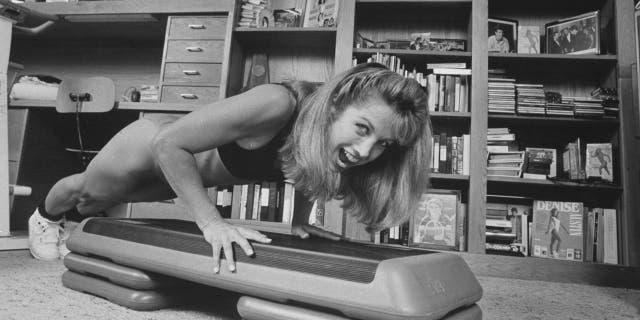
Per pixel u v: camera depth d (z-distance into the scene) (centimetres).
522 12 258
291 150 92
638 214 199
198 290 107
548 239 212
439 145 226
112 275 98
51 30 297
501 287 165
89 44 316
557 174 230
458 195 217
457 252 204
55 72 319
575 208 211
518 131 245
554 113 219
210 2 253
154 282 95
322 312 72
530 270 193
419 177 95
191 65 254
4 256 163
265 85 94
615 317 121
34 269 138
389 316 64
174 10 256
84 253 108
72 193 139
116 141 116
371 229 103
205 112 87
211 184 122
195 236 89
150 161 110
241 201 239
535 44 239
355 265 70
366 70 83
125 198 133
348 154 81
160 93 254
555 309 128
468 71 230
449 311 72
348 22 233
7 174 190
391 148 95
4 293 103
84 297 103
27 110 249
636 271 187
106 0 264
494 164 222
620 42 216
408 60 242
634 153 205
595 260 207
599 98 216
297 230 118
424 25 267
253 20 257
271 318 75
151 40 308
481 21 223
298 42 270
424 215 218
